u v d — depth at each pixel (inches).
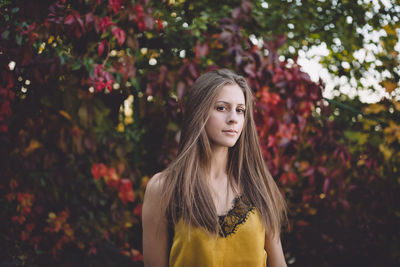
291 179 98.9
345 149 102.3
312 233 113.0
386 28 107.7
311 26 110.4
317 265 114.1
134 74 84.7
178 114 93.9
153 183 54.2
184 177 51.8
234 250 49.7
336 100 122.8
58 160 92.8
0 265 97.8
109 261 100.7
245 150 56.7
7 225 99.7
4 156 92.9
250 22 97.3
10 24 83.0
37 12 83.1
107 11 82.8
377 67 112.0
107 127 94.1
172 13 100.3
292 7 104.4
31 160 91.8
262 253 52.0
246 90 54.9
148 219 53.1
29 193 95.9
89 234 100.8
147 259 52.8
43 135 91.0
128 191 93.2
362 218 111.4
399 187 109.4
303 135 103.9
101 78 82.0
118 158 97.1
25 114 90.9
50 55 86.4
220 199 52.7
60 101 89.2
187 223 49.7
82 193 99.2
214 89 52.4
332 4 110.7
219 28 87.5
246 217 51.4
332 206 106.0
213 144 54.5
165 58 99.2
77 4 85.4
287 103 90.5
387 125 110.0
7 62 82.0
